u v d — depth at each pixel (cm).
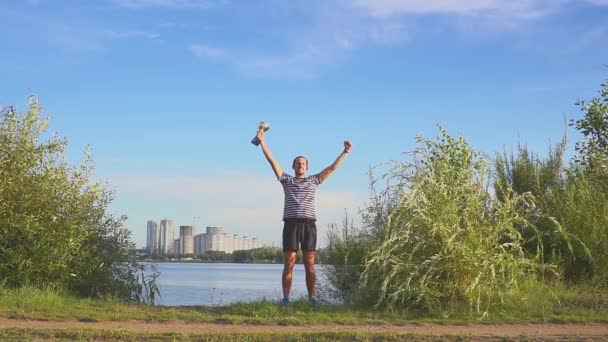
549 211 1373
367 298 1147
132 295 1353
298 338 866
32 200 1221
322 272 1341
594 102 1778
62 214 1262
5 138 1248
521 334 920
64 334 871
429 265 1097
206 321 1002
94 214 1327
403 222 1127
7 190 1204
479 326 991
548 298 1159
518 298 1112
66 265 1219
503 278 1109
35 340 835
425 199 1118
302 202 1115
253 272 4041
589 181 1466
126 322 987
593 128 1762
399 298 1102
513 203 1212
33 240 1202
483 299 1089
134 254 1380
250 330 934
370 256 1184
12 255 1184
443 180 1160
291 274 1120
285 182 1127
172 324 977
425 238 1116
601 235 1328
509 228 1153
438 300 1095
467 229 1121
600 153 1555
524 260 1145
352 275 1287
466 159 1214
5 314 1007
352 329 949
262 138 1130
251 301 1147
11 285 1188
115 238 1359
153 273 1399
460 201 1155
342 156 1139
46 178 1251
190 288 1991
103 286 1309
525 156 1516
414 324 1001
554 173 1495
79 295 1257
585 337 902
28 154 1251
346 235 1341
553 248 1351
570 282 1312
